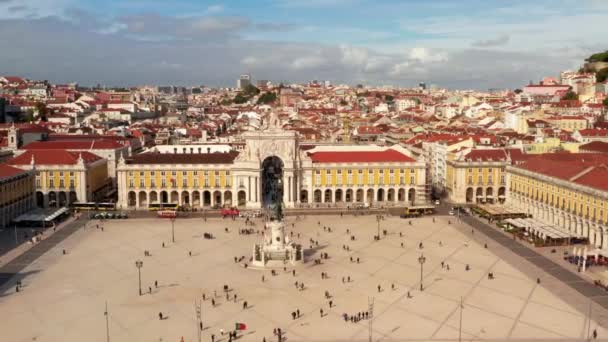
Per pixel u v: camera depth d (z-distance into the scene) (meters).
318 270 118.19
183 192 192.50
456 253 130.62
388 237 146.50
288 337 85.44
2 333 86.69
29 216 162.38
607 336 84.62
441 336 85.38
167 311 95.94
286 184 190.62
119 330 88.12
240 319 92.44
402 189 196.25
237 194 190.12
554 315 93.00
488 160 193.50
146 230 155.88
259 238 146.38
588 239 138.00
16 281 111.12
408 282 110.25
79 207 182.25
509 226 154.25
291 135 189.75
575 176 148.62
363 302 99.69
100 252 132.75
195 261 125.31
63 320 92.00
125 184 189.00
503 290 105.12
